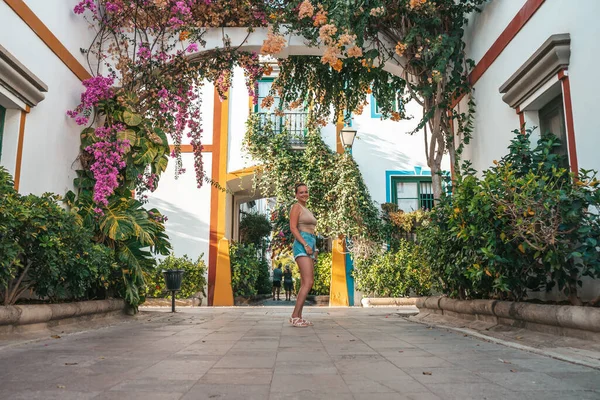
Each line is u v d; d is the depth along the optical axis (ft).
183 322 22.50
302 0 25.25
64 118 22.98
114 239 22.39
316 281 46.96
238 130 46.68
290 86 30.14
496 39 22.80
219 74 27.22
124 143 23.12
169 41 27.32
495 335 16.26
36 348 12.97
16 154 19.03
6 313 14.26
